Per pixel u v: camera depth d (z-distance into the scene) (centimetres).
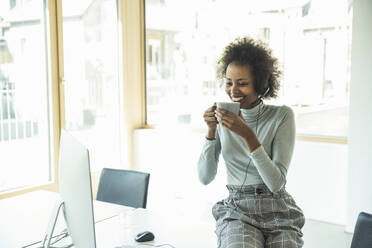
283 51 364
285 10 359
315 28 346
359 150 319
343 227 337
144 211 194
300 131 364
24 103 333
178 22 421
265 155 150
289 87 364
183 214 374
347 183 325
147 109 452
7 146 323
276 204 154
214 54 403
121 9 414
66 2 364
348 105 337
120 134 430
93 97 398
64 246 154
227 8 390
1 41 313
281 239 144
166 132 424
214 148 174
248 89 163
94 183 400
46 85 349
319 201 348
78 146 113
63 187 133
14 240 161
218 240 151
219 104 152
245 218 151
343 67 337
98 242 154
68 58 369
